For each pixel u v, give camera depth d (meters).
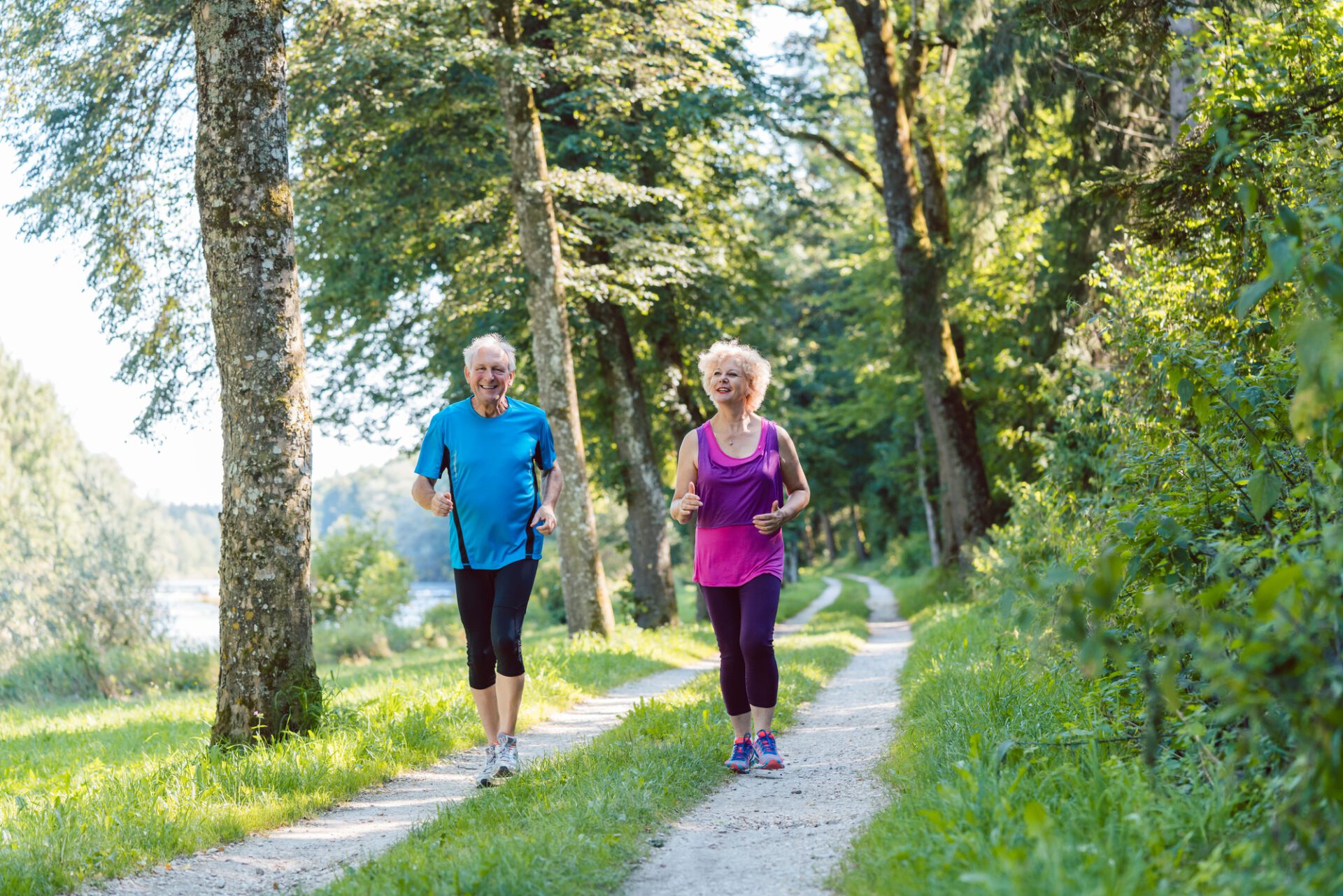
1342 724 2.34
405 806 5.36
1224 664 2.57
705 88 17.94
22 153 10.04
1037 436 12.36
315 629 31.41
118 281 10.68
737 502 5.66
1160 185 7.12
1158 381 6.33
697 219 20.72
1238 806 3.18
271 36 7.10
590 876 3.54
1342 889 2.40
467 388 19.38
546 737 7.48
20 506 24.48
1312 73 6.54
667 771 5.14
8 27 9.44
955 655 9.00
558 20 15.05
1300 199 5.35
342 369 19.20
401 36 13.61
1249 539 4.13
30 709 17.28
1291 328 3.93
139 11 9.55
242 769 5.71
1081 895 2.49
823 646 13.95
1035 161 17.86
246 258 6.96
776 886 3.46
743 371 5.72
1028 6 8.84
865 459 49.06
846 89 26.36
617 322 20.39
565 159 18.05
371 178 16.81
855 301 29.34
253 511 6.88
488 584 5.87
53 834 4.55
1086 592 2.94
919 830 3.43
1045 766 3.95
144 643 22.27
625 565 46.22
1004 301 23.02
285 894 3.84
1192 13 8.47
